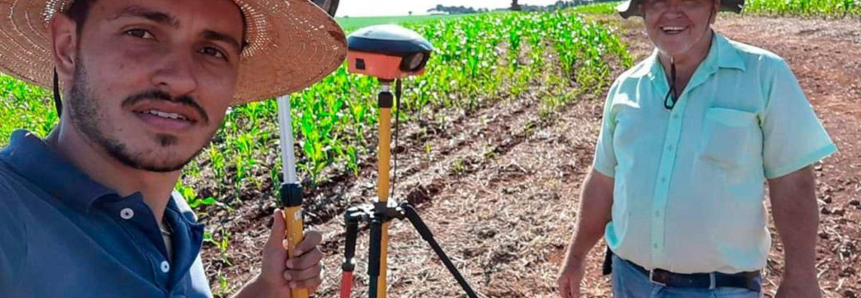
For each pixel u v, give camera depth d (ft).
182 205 5.73
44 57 5.44
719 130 7.43
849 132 22.57
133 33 4.44
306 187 19.21
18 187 4.08
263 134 22.34
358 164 21.22
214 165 19.36
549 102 28.30
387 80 6.85
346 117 23.99
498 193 18.94
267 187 19.53
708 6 7.31
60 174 4.22
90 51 4.39
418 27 60.90
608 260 9.55
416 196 18.67
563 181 19.81
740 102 7.40
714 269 7.86
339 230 16.71
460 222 17.10
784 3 58.65
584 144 23.02
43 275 3.91
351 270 7.39
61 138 4.58
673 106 7.74
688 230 7.70
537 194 18.72
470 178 20.15
